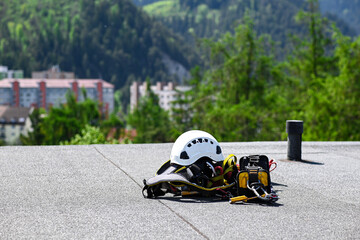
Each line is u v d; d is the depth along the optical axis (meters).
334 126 29.50
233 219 4.69
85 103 66.19
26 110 163.12
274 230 4.33
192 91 41.03
